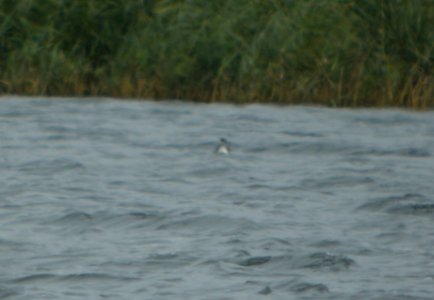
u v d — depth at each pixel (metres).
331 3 75.25
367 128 67.12
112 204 44.91
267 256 36.31
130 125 67.06
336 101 75.00
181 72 76.56
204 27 76.38
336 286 32.97
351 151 59.56
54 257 36.22
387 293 32.19
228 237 39.19
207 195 47.53
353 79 75.06
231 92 76.25
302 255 36.34
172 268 34.91
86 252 36.94
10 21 78.00
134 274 34.19
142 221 41.84
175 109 73.38
